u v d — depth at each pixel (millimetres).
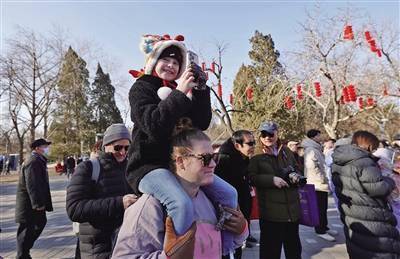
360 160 3354
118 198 2600
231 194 1832
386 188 3209
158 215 1531
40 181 5027
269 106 16094
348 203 3434
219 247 1706
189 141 1627
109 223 2781
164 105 1556
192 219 1472
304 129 17844
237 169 3857
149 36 1886
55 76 27422
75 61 30297
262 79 17562
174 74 1832
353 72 13133
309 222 4043
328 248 5617
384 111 20828
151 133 1579
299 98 13195
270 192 3842
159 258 1399
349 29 11102
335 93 12633
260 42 23969
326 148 7055
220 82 12492
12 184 22484
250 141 3850
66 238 6742
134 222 1519
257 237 6500
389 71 14227
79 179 2801
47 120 29469
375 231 3215
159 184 1542
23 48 26844
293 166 4184
